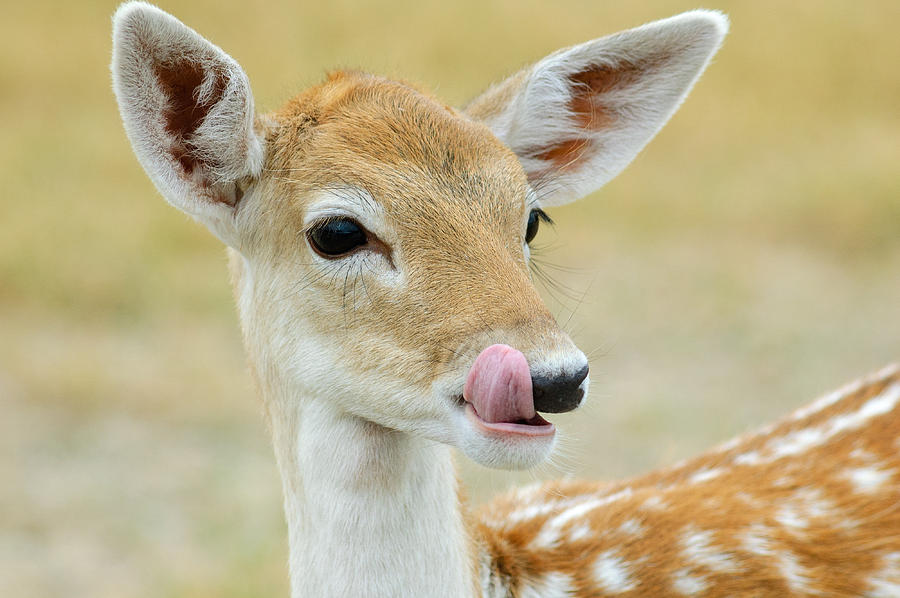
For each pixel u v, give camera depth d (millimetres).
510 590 6895
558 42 23297
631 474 12188
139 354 14812
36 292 16078
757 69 23297
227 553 11000
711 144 21000
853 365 14688
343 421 6348
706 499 7434
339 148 6387
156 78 6375
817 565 7086
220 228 6758
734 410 13477
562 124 7457
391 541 6336
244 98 6387
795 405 13664
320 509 6406
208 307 16062
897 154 20234
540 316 5758
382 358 6086
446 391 5848
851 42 24094
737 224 18828
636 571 7023
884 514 7309
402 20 23906
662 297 16547
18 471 12516
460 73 21938
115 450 12977
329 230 6219
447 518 6492
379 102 6680
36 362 14312
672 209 19109
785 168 20266
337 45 22656
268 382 6668
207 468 12672
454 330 5848
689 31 7203
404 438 6336
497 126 7203
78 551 11258
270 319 6574
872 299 16578
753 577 7016
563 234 18547
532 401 5469
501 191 6324
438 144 6395
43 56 23109
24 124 20812
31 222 17266
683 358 14914
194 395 13938
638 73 7398
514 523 7328
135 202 18453
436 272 6023
